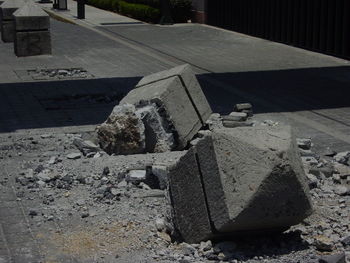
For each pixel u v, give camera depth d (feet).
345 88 56.39
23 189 30.81
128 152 36.14
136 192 29.94
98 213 27.73
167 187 26.11
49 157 36.04
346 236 24.79
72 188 30.76
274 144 23.36
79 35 90.22
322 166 33.78
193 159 24.35
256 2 87.10
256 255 23.77
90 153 36.24
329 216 27.30
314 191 30.17
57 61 69.31
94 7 130.41
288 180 22.95
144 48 78.59
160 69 64.75
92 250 24.40
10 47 79.00
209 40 85.25
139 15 107.45
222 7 96.02
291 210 23.31
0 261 23.48
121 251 24.31
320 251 24.04
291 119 45.96
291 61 69.77
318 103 50.93
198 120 38.27
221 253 23.71
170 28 97.30
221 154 23.26
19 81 58.95
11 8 81.92
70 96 52.70
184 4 103.04
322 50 74.38
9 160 35.73
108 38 87.20
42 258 23.75
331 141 40.70
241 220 22.88
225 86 57.00
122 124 35.99
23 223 26.94
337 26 71.36
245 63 68.59
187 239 24.72
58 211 28.04
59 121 45.14
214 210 23.44
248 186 22.72
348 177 32.14
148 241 25.14
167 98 36.99
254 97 52.70
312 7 75.77
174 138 37.14
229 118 41.27
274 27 83.51
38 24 71.67
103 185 30.63
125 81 58.59
